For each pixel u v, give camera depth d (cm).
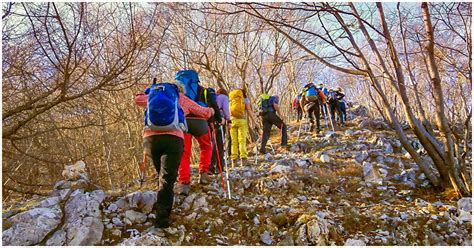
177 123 416
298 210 493
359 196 590
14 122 710
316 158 841
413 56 661
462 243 433
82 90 700
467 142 575
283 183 608
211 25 1131
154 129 414
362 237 438
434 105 575
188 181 521
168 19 693
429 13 545
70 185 523
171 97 423
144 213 470
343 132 1164
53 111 764
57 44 600
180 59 1205
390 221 467
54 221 439
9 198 766
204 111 509
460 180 557
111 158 1301
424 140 587
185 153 520
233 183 621
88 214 445
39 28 592
